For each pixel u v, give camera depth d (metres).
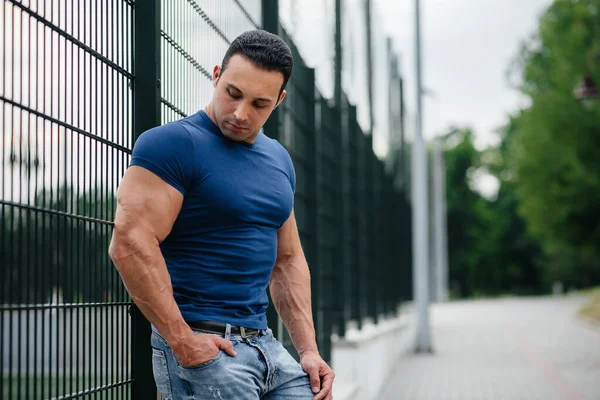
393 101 13.57
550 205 36.88
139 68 3.08
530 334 22.31
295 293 3.05
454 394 9.85
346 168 8.45
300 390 2.81
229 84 2.52
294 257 3.08
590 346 17.56
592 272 73.19
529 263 86.25
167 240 2.59
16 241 2.21
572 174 35.59
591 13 36.22
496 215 86.69
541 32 38.12
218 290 2.59
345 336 7.54
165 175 2.48
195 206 2.56
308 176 6.18
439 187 39.75
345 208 8.26
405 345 15.88
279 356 2.74
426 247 16.41
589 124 35.22
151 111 3.07
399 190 14.74
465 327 26.22
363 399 8.18
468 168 89.19
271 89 2.54
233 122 2.53
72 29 2.56
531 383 10.98
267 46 2.54
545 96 36.59
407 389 10.30
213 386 2.50
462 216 87.25
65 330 2.49
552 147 36.09
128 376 2.99
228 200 2.58
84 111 2.64
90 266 2.70
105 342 2.80
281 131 4.98
